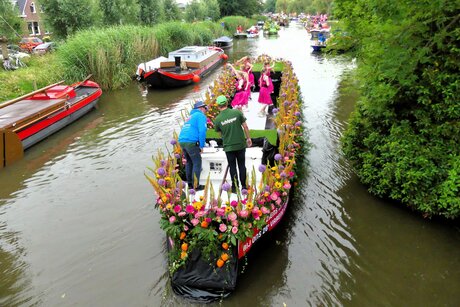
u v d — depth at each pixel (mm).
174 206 5055
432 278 5281
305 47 34062
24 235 6586
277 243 6070
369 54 6402
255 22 63781
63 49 17906
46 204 7621
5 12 23891
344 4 8234
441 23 5539
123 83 18922
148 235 6434
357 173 7809
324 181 8055
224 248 4961
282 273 5398
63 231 6652
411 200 6398
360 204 7098
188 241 5109
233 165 5816
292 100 9719
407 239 6082
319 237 6199
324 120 12125
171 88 18594
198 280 4988
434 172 6012
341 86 16656
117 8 27469
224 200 5770
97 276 5477
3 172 9219
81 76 17438
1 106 10352
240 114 5613
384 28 5648
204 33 32719
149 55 22562
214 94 10312
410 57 5570
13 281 5457
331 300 4922
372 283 5211
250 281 5234
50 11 22750
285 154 6695
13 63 18312
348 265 5555
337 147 9930
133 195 7816
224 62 27000
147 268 5609
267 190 5258
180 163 6688
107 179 8609
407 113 6508
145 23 31328
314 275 5367
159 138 11227
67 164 9562
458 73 5922
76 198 7797
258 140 7051
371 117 7137
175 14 39375
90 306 4926
